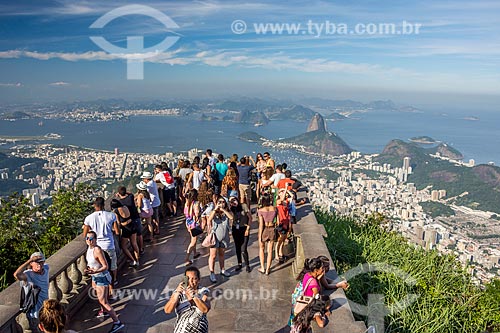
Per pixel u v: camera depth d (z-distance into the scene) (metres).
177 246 8.62
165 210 10.66
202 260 7.94
